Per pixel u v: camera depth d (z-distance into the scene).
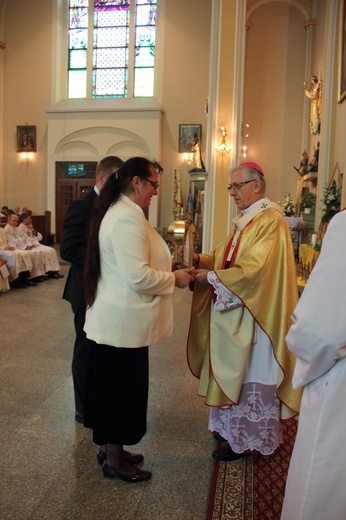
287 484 1.26
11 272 7.17
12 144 14.89
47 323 5.02
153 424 2.63
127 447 2.36
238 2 8.50
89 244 1.92
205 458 2.27
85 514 1.82
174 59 13.87
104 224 1.86
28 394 3.02
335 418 1.14
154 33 14.05
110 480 2.06
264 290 2.05
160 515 1.83
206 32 13.67
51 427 2.55
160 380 3.33
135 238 1.79
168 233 2.31
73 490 1.98
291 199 9.73
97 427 1.95
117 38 14.27
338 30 7.10
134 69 14.23
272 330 2.06
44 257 8.08
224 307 2.08
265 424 2.15
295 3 11.48
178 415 2.75
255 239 2.11
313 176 8.36
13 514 1.81
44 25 14.38
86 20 14.38
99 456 2.16
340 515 1.12
